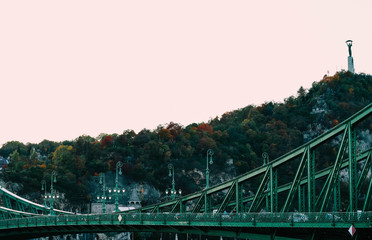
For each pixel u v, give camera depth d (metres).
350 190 72.44
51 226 120.19
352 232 66.19
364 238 72.12
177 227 96.62
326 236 75.38
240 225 82.00
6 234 130.62
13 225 126.44
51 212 154.00
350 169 72.88
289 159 82.00
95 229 114.12
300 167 79.81
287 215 75.31
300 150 80.81
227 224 84.12
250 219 80.56
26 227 124.56
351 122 73.94
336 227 69.50
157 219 96.75
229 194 90.69
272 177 83.75
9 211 160.50
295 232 78.81
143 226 103.06
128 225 104.50
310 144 78.62
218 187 94.62
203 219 88.12
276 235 80.81
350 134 73.69
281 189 94.25
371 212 66.75
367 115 72.44
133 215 101.50
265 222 78.25
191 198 99.75
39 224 121.31
